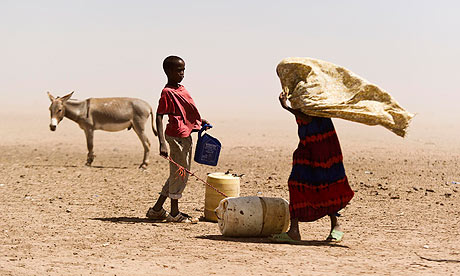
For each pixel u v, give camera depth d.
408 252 8.35
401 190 14.17
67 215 11.03
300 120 8.70
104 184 15.09
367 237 9.36
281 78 8.83
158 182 15.62
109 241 8.92
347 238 9.28
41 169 17.88
